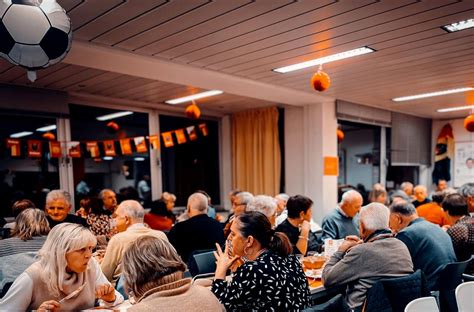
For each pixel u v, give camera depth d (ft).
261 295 4.79
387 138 20.44
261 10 6.88
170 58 9.84
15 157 13.44
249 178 19.21
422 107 19.04
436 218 12.71
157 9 6.79
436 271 7.34
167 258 4.07
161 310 3.70
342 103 16.76
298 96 14.99
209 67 10.75
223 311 4.18
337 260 6.83
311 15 7.13
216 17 7.18
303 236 8.93
